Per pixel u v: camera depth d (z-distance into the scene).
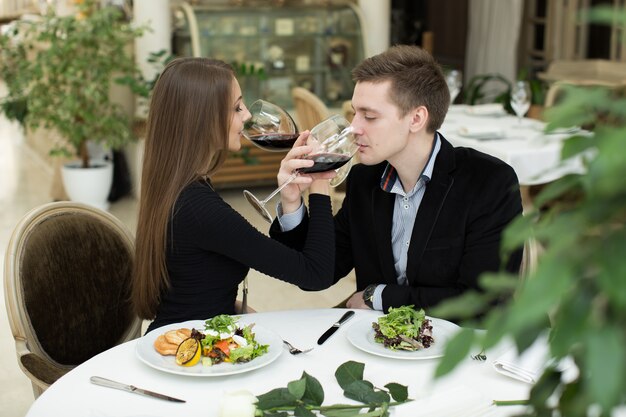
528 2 7.26
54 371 1.76
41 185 6.27
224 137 1.79
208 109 1.74
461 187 1.84
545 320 0.55
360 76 1.77
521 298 0.43
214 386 1.37
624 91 0.51
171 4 6.25
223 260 1.80
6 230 5.02
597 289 0.45
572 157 0.51
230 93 1.77
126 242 2.10
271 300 3.89
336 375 1.27
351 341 1.51
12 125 9.02
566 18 6.94
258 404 1.11
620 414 1.07
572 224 0.47
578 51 6.92
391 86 1.73
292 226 1.89
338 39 6.15
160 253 1.77
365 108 1.75
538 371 1.34
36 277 1.90
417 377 1.40
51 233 1.97
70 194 5.45
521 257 1.83
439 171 1.84
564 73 6.46
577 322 0.44
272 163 6.09
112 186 5.70
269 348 1.48
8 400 2.87
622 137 0.41
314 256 1.76
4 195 5.96
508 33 6.97
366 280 1.99
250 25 5.91
